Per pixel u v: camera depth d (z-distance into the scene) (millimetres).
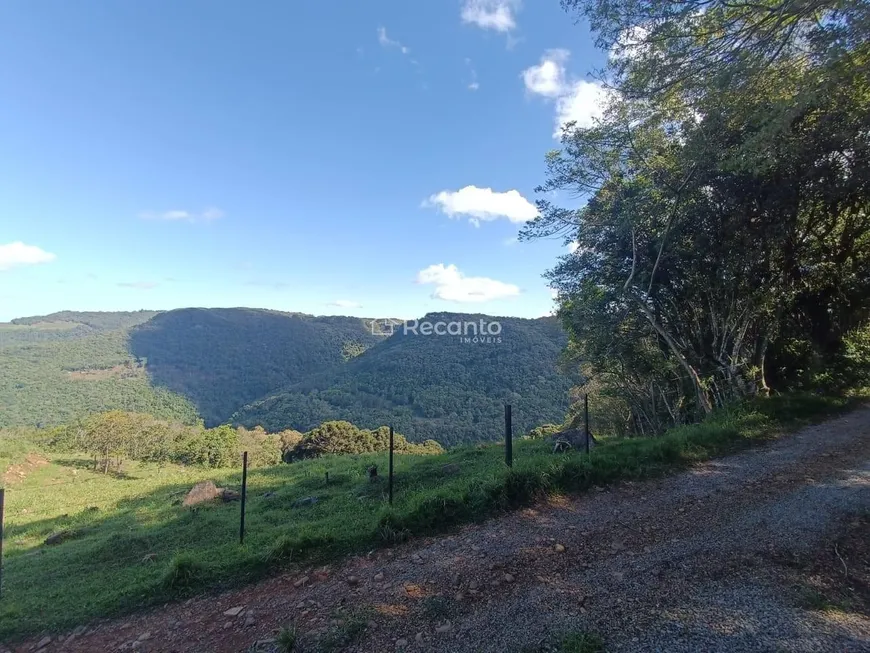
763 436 8773
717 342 13766
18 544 11680
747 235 11742
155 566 6262
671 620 3375
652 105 10289
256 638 3754
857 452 7473
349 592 4297
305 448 42406
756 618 3324
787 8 6289
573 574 4203
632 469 7020
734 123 9539
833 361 14016
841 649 2949
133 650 3859
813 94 6801
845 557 4141
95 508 15438
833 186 10359
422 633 3533
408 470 10555
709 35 7848
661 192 13086
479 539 5137
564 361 26469
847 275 13508
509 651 3199
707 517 5246
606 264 15602
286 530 6695
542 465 6789
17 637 4453
